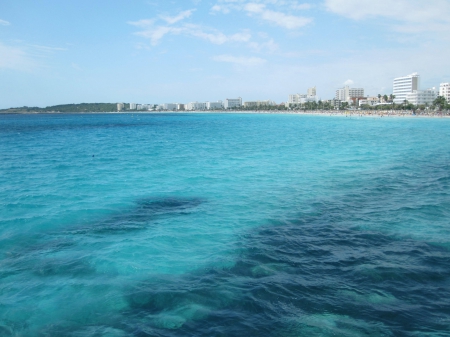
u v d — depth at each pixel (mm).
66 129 107188
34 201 22891
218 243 15844
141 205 22016
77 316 10523
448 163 37188
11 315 10594
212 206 21734
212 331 9688
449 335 9398
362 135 74812
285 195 24188
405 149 49500
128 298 11391
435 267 13281
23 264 13875
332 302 10992
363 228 17625
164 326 9961
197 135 81250
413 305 10805
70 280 12602
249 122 151875
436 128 92375
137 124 141250
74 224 18516
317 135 76500
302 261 13938
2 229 17719
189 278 12656
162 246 15531
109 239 16391
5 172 33562
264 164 37562
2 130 101812
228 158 42344
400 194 24250
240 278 12586
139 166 36844
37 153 48250
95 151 50438
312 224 18297
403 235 16625
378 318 10164
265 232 17203
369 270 13055
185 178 30266
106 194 24766
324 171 33062
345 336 9391
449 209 20578
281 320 10117
